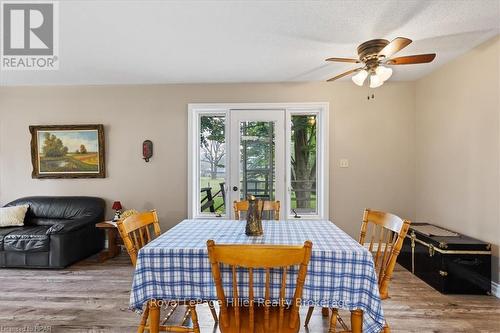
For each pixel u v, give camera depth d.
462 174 2.87
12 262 3.12
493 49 2.48
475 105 2.69
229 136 3.92
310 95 3.81
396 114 3.77
